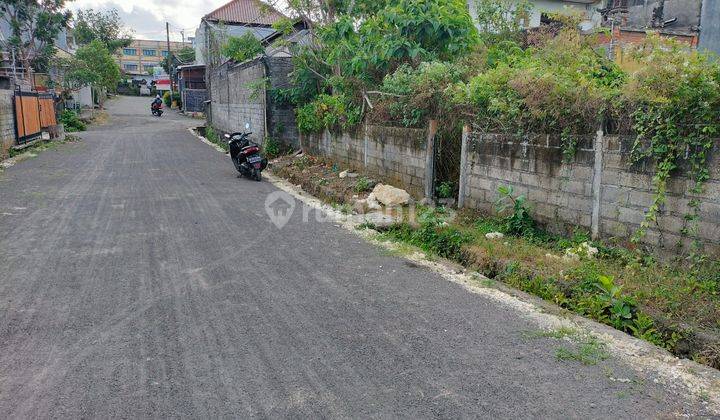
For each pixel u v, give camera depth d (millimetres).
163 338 3875
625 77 6176
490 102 7004
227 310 4410
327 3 13141
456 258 6113
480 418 2932
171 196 9508
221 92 22109
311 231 7176
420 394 3168
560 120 5980
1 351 3637
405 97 8891
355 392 3184
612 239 5418
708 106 4473
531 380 3338
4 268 5367
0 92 14766
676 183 4789
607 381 3334
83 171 12500
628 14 17312
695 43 14492
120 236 6695
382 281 5199
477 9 13180
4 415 2914
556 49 8766
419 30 9734
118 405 3023
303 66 13742
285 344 3807
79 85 31047
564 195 5996
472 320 4258
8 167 12734
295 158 13625
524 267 5250
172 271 5387
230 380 3307
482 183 7285
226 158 15836
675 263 4816
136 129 27203
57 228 7035
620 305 4270
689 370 3459
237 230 7133
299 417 2930
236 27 28062
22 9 26438
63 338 3846
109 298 4625
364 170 10500
